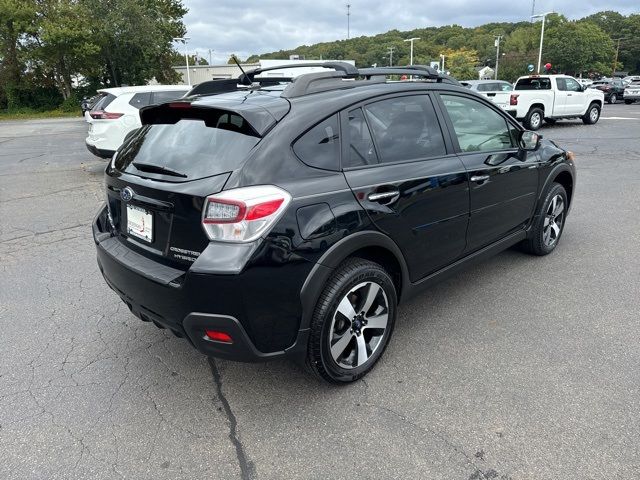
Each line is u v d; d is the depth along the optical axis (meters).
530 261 4.67
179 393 2.83
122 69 39.66
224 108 2.48
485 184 3.53
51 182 9.07
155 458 2.33
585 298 3.88
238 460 2.31
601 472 2.17
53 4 36.59
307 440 2.43
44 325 3.63
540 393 2.73
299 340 2.49
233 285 2.23
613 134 14.50
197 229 2.32
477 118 3.67
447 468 2.22
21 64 38.88
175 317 2.42
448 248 3.35
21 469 2.27
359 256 2.80
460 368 2.99
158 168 2.57
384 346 3.00
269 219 2.27
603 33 82.56
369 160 2.80
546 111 16.16
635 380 2.82
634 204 6.68
